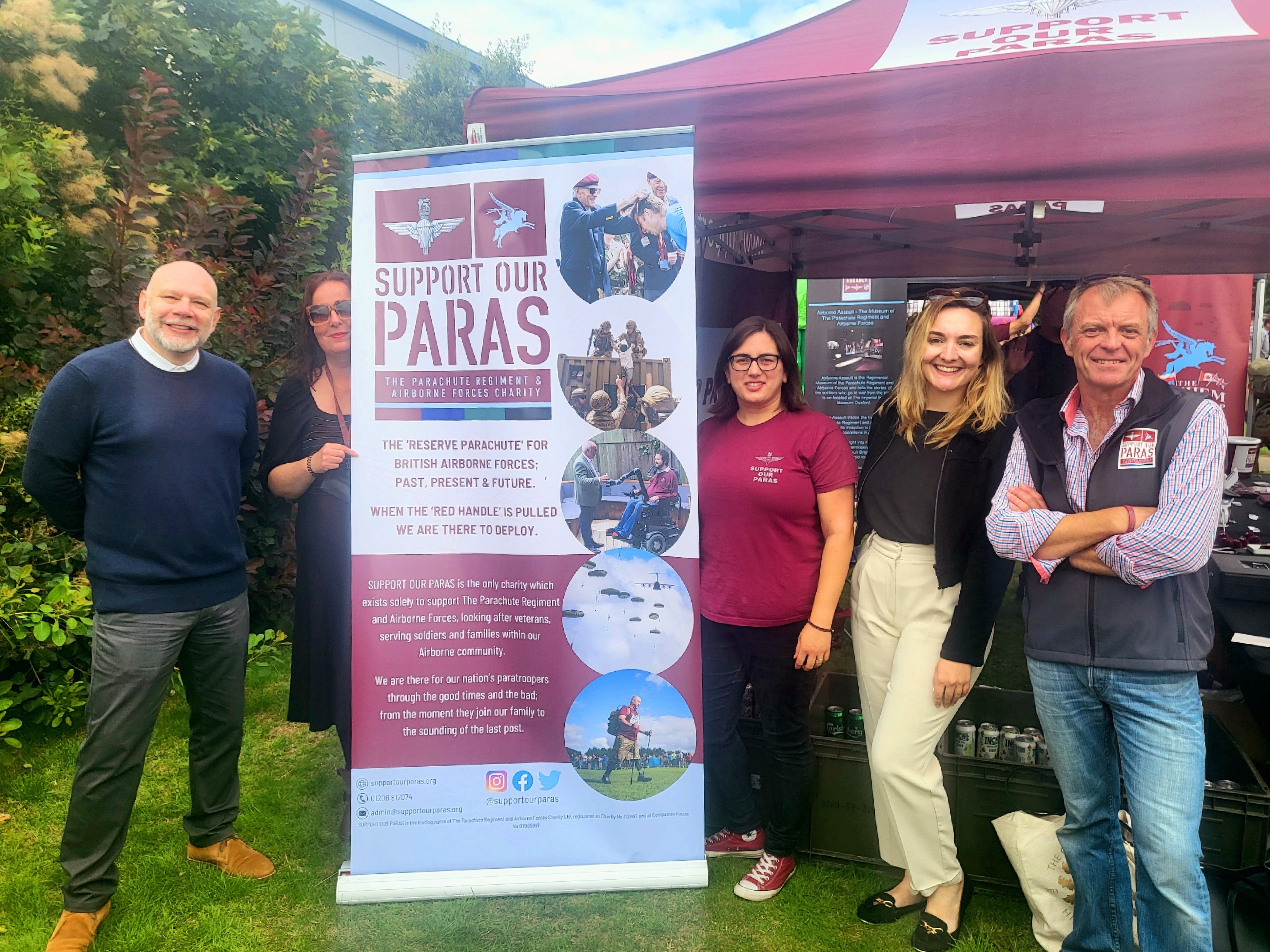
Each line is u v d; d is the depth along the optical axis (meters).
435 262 2.19
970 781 2.29
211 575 2.18
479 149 2.14
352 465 2.24
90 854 2.12
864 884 2.38
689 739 2.25
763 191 2.41
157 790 2.96
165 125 3.78
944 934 2.11
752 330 2.15
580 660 2.24
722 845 2.55
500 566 2.24
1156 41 2.05
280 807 2.85
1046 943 2.07
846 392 4.95
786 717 2.25
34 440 1.99
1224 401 5.72
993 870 2.29
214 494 2.15
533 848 2.30
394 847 2.30
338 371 2.45
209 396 2.16
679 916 2.25
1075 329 1.70
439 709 2.28
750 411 2.24
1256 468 5.12
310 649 2.46
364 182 2.21
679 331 2.12
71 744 3.29
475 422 2.21
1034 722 2.72
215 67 4.57
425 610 2.26
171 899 2.34
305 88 5.02
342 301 2.37
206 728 2.36
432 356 2.21
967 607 1.95
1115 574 1.66
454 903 2.29
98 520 2.04
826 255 5.56
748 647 2.24
